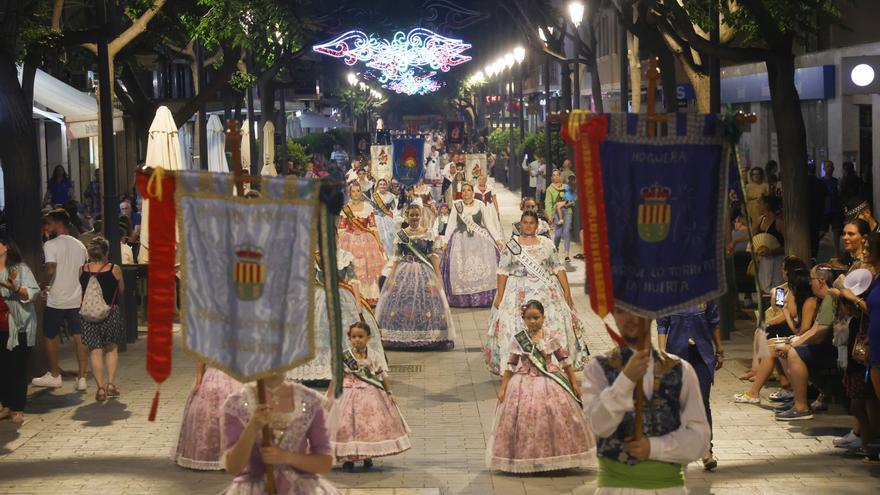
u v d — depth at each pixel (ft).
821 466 37.55
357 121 348.18
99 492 35.42
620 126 22.95
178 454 38.27
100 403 48.78
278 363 21.97
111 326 49.06
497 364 51.11
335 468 38.17
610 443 22.54
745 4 55.47
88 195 114.11
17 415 45.52
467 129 411.95
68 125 92.68
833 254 89.61
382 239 80.94
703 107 70.08
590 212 22.20
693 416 22.50
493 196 79.51
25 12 60.03
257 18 98.53
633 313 22.94
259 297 22.13
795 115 56.44
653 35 74.84
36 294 45.73
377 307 62.28
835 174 95.45
